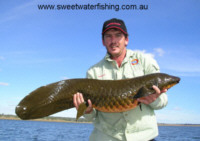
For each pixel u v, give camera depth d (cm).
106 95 115
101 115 120
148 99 105
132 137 107
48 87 117
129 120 110
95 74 128
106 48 127
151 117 112
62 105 118
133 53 124
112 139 113
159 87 114
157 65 121
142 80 115
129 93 113
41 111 113
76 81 121
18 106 109
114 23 118
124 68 121
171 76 119
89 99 116
